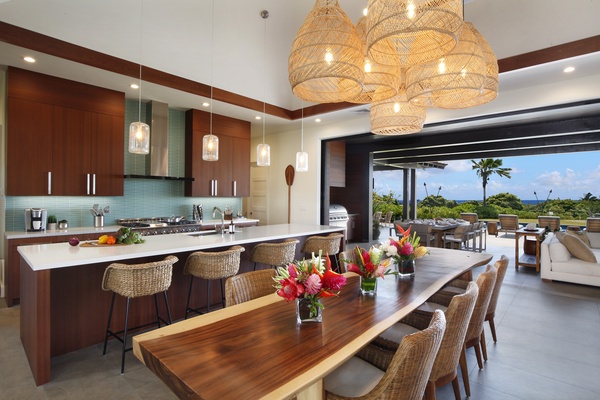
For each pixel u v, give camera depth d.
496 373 2.42
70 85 4.36
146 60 4.24
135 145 3.43
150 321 3.18
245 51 4.88
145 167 5.45
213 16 4.30
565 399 2.11
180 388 1.08
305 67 1.95
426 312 2.33
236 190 6.46
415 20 1.62
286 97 6.14
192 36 4.31
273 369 1.15
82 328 2.78
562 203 14.86
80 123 4.46
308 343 1.36
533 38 3.55
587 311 3.72
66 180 4.36
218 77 5.03
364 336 1.43
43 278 2.26
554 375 2.39
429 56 2.02
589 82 3.89
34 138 4.09
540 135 6.09
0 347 2.80
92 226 4.91
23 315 2.75
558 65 3.57
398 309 1.77
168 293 3.33
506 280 5.11
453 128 6.79
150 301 3.19
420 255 2.50
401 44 2.08
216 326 1.54
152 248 2.91
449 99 2.58
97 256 2.51
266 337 1.42
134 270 2.39
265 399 0.97
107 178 4.75
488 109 4.63
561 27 3.38
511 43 3.68
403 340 1.18
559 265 4.89
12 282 3.80
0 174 4.47
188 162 5.92
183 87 4.66
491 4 3.64
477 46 2.10
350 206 9.77
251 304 1.86
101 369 2.46
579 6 3.23
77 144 4.45
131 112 5.29
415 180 13.49
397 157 10.38
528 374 2.41
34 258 2.42
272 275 2.23
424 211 17.22
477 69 2.08
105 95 4.69
